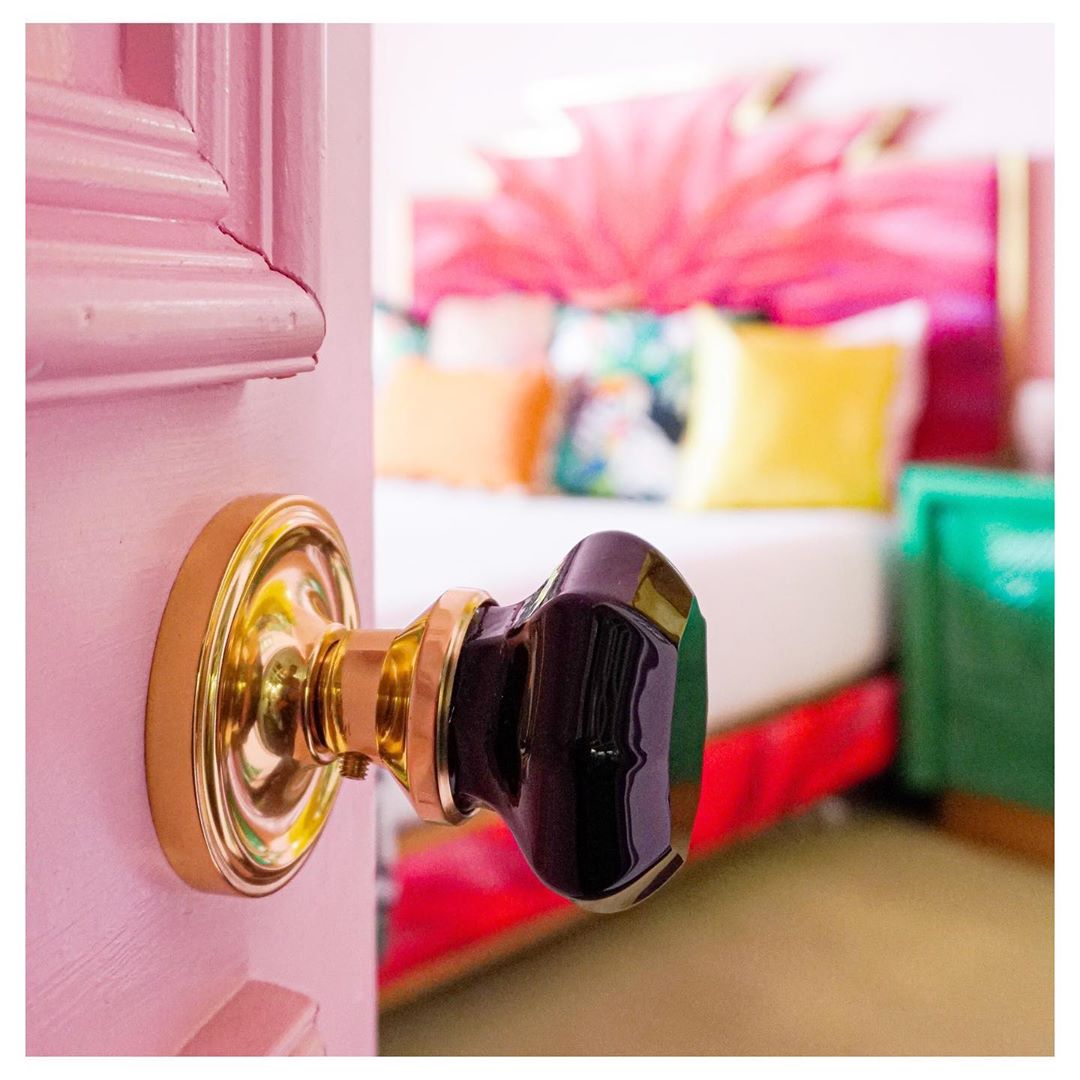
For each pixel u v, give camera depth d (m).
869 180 2.96
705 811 2.15
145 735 0.25
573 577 0.25
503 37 3.71
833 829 2.67
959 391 2.87
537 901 1.90
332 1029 0.36
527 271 3.65
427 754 0.25
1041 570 2.34
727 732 2.22
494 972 2.01
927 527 2.49
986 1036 1.80
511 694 0.25
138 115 0.21
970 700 2.48
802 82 3.16
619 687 0.24
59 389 0.19
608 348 3.25
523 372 3.09
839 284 3.02
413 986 1.77
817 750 2.39
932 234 2.88
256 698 0.26
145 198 0.21
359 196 0.35
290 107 0.26
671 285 3.33
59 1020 0.22
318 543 0.30
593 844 0.24
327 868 0.36
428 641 0.26
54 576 0.22
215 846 0.25
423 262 3.91
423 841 1.74
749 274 3.16
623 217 3.41
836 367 2.73
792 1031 1.81
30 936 0.21
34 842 0.21
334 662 0.27
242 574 0.26
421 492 2.99
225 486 0.27
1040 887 2.35
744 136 3.17
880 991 1.95
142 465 0.24
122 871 0.24
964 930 2.17
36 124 0.18
